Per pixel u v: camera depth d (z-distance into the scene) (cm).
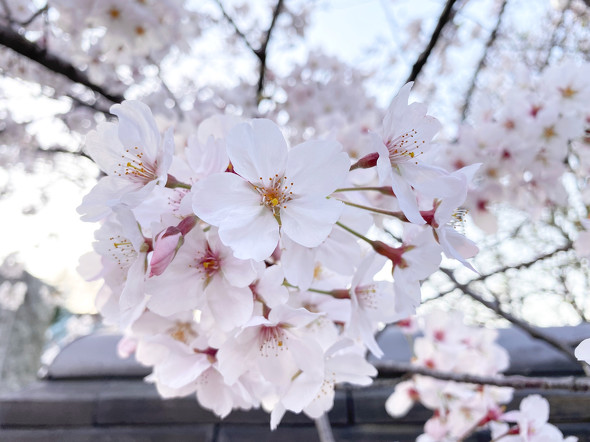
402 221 12
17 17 33
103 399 31
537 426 16
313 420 30
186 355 12
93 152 11
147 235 11
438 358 23
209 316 11
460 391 22
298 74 52
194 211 10
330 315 12
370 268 12
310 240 10
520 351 32
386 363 21
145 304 12
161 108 43
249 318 10
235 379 11
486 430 27
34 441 29
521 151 22
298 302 12
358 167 12
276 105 50
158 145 11
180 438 29
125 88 45
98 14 28
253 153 10
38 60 28
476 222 24
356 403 30
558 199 23
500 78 55
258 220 10
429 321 24
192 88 65
